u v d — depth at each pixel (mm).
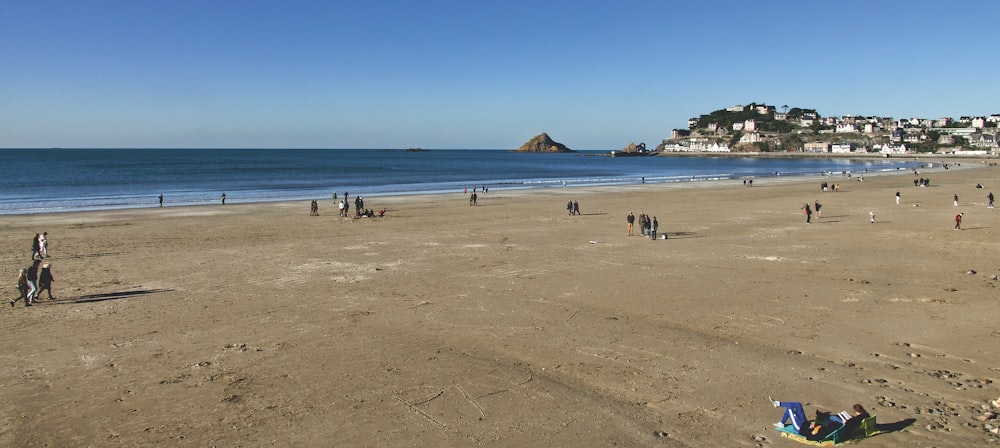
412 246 29094
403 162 195125
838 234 32188
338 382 12203
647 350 14062
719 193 63875
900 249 27281
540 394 11617
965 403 11000
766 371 12672
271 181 92500
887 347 14094
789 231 33562
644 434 10000
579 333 15352
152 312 17344
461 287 20438
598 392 11703
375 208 48875
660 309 17562
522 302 18438
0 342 14625
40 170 122312
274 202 54625
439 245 29391
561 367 13023
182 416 10656
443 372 12750
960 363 13023
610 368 12945
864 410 10234
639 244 29453
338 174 115375
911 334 15016
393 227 36438
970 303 17812
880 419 10398
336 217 42031
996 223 35656
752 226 35875
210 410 10891
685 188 72812
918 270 22656
